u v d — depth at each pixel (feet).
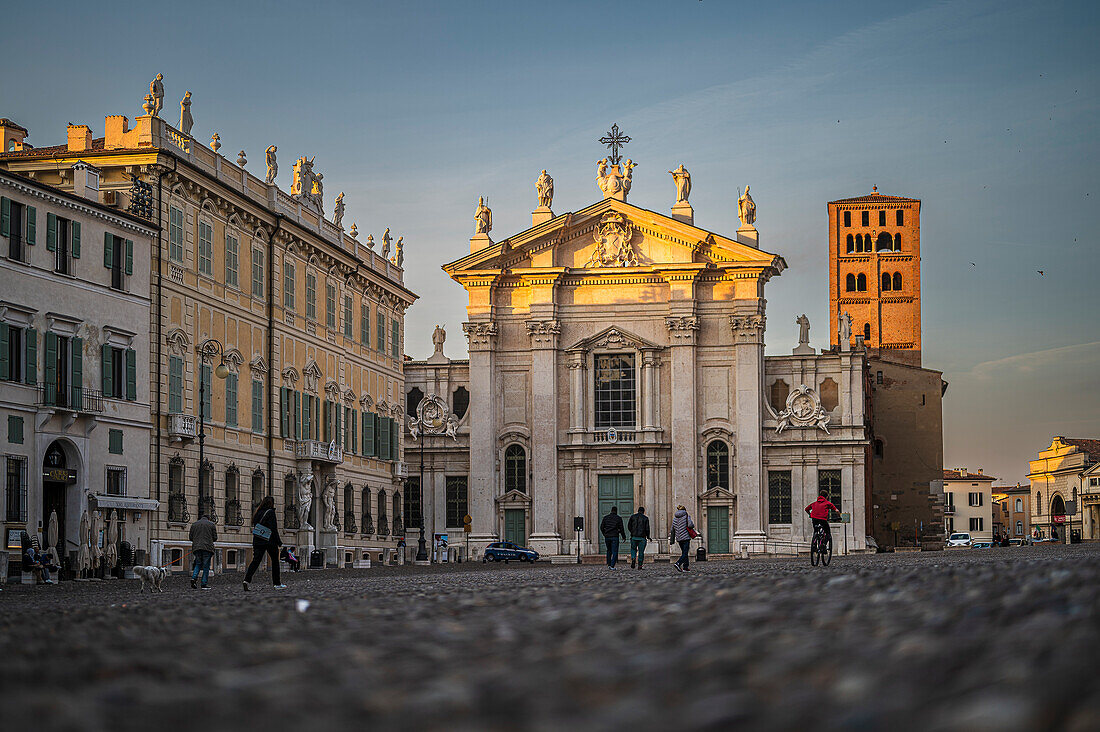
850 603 50.80
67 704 29.04
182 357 193.16
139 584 153.28
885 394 375.04
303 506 229.45
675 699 26.73
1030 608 42.01
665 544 301.84
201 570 131.85
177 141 196.95
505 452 311.88
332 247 246.27
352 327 260.21
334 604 74.49
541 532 305.73
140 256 181.68
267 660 39.68
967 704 22.77
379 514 272.31
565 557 302.66
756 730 22.17
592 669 32.53
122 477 176.04
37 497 160.04
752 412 302.04
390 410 280.10
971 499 619.67
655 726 23.15
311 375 236.63
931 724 21.38
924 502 371.56
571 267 311.06
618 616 51.44
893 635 36.63
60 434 164.14
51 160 186.09
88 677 36.42
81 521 159.84
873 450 368.48
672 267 303.48
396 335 287.07
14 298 158.20
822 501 144.87
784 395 314.35
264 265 221.87
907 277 467.11
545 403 308.19
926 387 374.22
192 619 63.57
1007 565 82.94
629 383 308.81
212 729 25.04
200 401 193.77
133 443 178.40
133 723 25.96
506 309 314.76
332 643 44.96
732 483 302.04
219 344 204.44
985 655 30.01
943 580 63.87
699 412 304.50
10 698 30.63
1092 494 575.79
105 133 191.11
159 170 187.93
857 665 29.76
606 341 307.99
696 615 49.32
